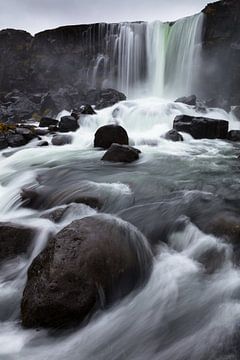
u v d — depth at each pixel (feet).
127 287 15.53
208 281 16.22
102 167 35.63
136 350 12.91
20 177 33.65
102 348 13.17
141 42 112.16
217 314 14.08
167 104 74.43
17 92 126.21
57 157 42.04
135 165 36.81
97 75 121.49
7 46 136.56
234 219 20.18
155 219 21.76
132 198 25.11
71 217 22.48
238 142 53.47
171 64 105.70
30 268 15.51
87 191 26.21
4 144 51.08
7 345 13.44
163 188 27.43
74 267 14.43
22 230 19.97
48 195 26.71
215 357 11.98
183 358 12.14
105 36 119.14
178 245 19.53
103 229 16.74
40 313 13.88
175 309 14.71
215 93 98.32
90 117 69.10
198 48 98.48
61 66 128.67
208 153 44.62
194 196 25.05
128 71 115.03
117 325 14.08
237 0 91.30
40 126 72.79
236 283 15.98
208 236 19.21
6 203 27.58
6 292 17.02
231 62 94.68
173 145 49.78
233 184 28.94
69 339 13.62
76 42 124.98
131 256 16.30
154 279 16.39
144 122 67.67
